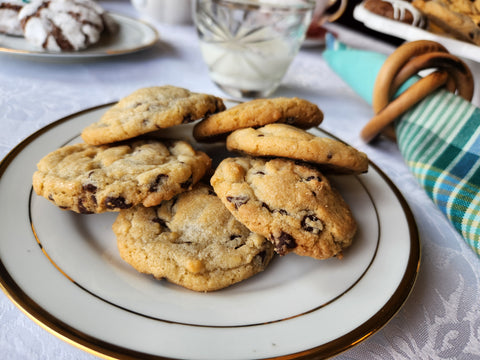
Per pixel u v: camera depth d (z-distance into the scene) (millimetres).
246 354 158
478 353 180
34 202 206
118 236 201
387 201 236
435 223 245
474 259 224
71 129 250
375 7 301
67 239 194
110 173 205
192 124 269
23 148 229
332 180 245
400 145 278
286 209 201
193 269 186
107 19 380
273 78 330
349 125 328
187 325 166
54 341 165
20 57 326
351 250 206
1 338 162
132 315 166
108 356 151
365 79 327
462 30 285
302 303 181
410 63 265
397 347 177
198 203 214
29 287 166
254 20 314
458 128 257
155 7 462
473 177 240
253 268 196
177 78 360
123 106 236
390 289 187
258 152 211
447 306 197
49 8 342
